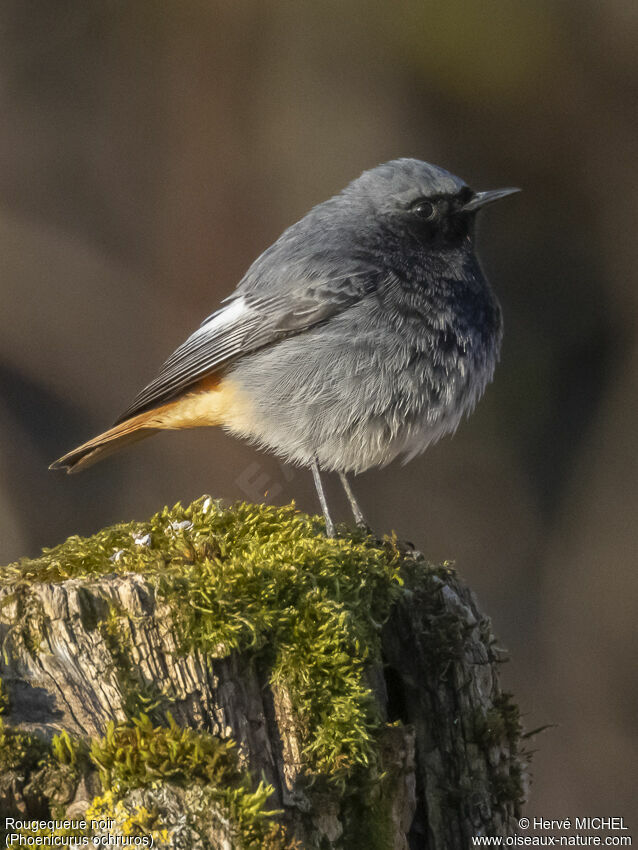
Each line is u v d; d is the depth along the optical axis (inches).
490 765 207.6
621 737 550.0
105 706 165.2
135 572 181.5
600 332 661.9
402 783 186.5
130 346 617.3
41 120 643.5
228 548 202.1
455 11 641.0
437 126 664.4
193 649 169.5
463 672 209.2
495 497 615.8
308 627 179.6
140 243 634.2
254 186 641.0
